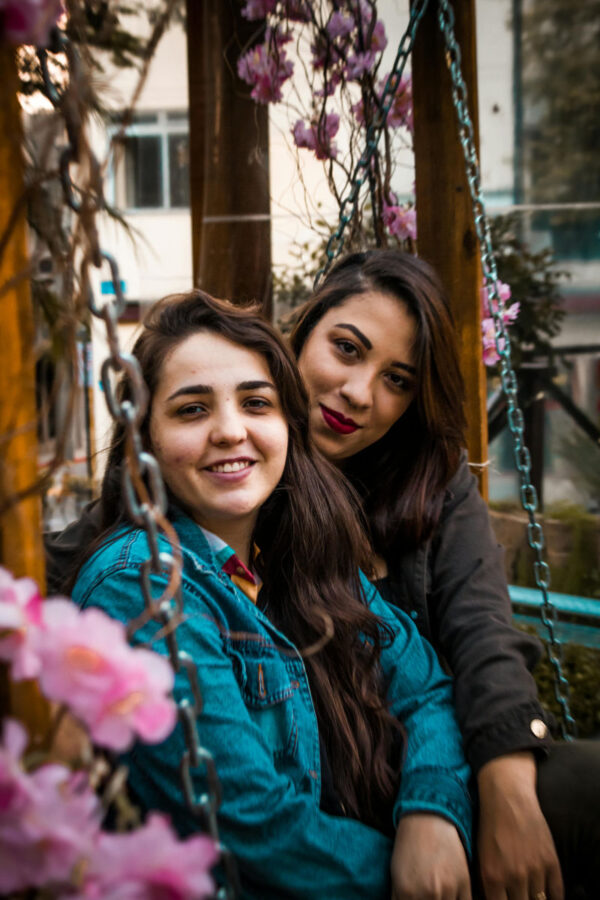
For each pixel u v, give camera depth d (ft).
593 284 19.27
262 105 8.86
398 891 4.17
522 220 19.67
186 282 19.15
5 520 2.67
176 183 19.79
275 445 4.58
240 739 4.01
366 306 5.82
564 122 19.49
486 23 19.44
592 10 18.89
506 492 18.90
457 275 8.06
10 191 2.67
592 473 18.47
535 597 11.84
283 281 12.48
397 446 6.25
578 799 4.55
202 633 4.13
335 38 8.47
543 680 11.33
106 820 3.97
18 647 2.12
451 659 5.51
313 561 5.02
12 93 2.67
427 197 8.13
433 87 7.97
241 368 4.52
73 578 4.82
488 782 4.66
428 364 5.84
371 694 4.85
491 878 4.44
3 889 1.97
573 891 4.59
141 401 2.63
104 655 2.05
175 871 1.99
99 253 2.61
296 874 4.01
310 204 10.05
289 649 4.72
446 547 5.96
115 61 7.75
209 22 8.77
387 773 4.82
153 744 3.88
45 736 2.76
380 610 5.44
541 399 18.67
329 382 5.86
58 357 3.33
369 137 7.21
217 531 4.77
